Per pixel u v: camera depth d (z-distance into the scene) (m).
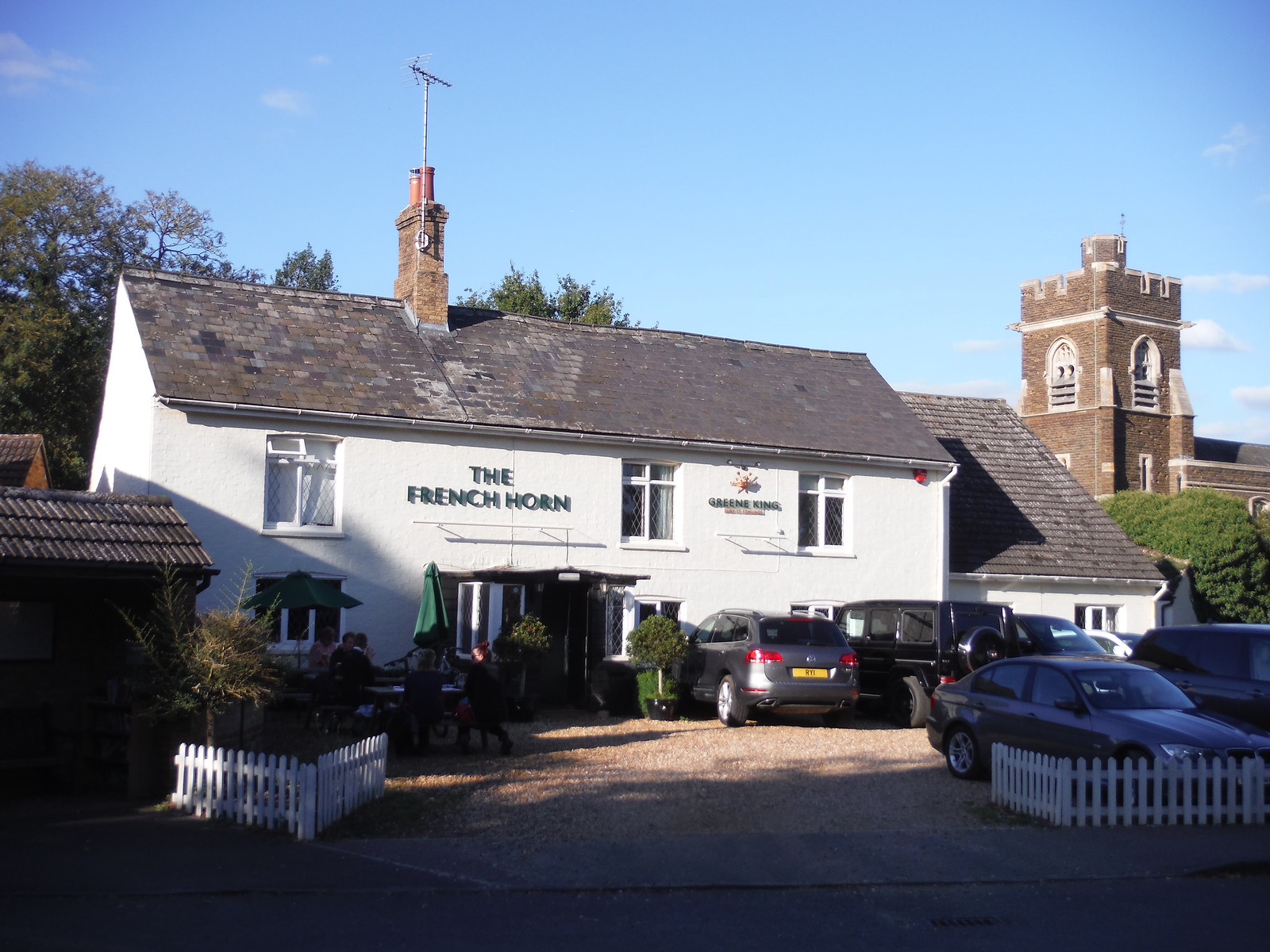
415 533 20.66
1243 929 8.20
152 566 12.35
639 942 7.75
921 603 19.36
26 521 12.16
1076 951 7.66
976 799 12.75
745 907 8.68
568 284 54.81
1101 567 28.61
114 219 43.53
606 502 22.39
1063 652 19.45
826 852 10.33
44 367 37.88
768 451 23.69
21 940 7.45
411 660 20.31
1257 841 10.88
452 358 22.94
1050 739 12.75
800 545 24.42
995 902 8.91
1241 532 36.56
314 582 17.75
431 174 24.31
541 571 19.39
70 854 9.77
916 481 25.69
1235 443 79.38
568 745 16.19
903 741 17.03
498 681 15.70
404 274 24.31
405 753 15.07
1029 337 71.69
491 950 7.47
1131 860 10.18
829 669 18.30
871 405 27.02
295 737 15.67
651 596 22.59
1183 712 12.68
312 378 20.59
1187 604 35.25
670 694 19.72
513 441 21.67
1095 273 68.56
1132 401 69.19
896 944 7.79
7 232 39.84
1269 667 14.53
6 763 12.29
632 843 10.48
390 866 9.55
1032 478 31.08
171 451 18.88
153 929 7.78
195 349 20.09
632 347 25.83
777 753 15.67
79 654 13.75
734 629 19.53
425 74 24.45
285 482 20.00
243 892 8.72
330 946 7.50
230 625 12.19
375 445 20.50
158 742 12.35
